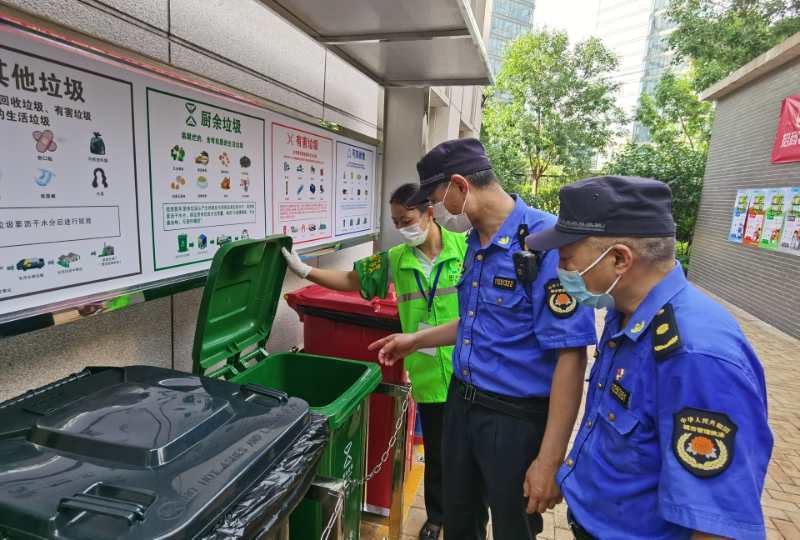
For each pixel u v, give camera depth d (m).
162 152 1.49
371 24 2.11
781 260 7.04
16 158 1.07
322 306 2.18
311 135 2.41
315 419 1.15
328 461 1.42
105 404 1.00
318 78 2.61
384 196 3.49
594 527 1.05
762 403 0.86
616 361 1.07
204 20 1.76
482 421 1.54
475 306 1.58
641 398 0.98
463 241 2.12
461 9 1.89
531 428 1.48
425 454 2.20
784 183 7.26
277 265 1.81
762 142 8.12
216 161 1.74
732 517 0.81
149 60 1.41
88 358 1.42
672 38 14.98
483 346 1.54
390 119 3.37
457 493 1.71
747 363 0.86
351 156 2.91
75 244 1.23
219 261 1.36
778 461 3.32
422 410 2.16
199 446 0.90
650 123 17.66
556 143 18.30
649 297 1.01
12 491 0.73
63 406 0.98
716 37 14.06
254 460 0.88
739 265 8.55
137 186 1.41
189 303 1.83
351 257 3.44
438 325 2.04
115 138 1.32
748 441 0.82
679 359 0.89
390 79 3.14
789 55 7.21
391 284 2.39
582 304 1.22
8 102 1.04
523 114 18.61
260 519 0.83
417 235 1.98
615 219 1.00
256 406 1.09
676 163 12.65
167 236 1.54
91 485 0.76
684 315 0.94
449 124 6.55
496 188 1.55
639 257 1.00
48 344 1.30
